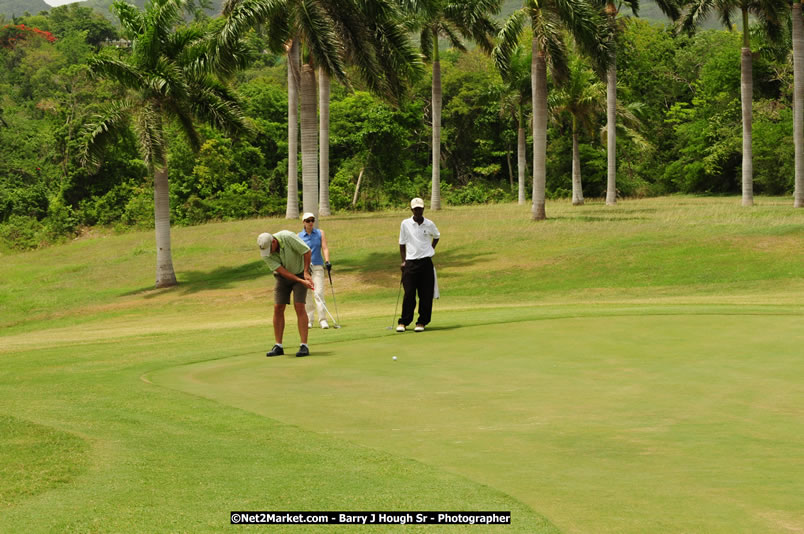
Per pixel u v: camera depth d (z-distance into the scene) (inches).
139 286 1254.9
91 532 145.5
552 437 217.8
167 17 1191.6
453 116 3216.0
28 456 204.8
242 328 644.7
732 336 398.6
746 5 1637.6
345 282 1053.2
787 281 856.9
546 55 1449.3
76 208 2554.1
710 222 1277.1
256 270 1273.4
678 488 168.2
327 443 215.9
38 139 3051.2
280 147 2778.1
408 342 429.4
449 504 159.2
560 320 489.1
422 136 3235.7
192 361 400.8
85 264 1508.4
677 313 508.7
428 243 489.1
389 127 2723.9
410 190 2888.8
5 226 2390.5
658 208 1769.2
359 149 2805.1
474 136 3233.3
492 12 1676.9
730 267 944.3
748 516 149.2
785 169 2372.0
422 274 485.4
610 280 941.2
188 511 157.2
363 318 667.4
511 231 1348.4
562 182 2982.3
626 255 1053.8
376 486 173.5
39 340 707.4
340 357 385.4
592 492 166.4
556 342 398.3
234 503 162.2
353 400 276.8
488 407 259.1
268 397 287.6
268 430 233.8
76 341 634.8
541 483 173.6
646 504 157.5
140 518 152.9
